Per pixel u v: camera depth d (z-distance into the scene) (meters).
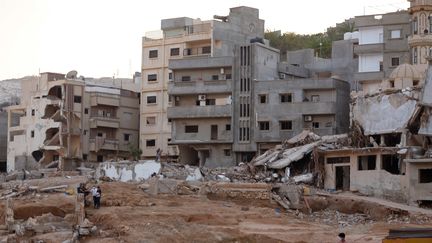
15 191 65.19
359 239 45.47
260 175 77.06
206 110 93.19
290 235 47.16
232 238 45.28
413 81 74.69
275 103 89.88
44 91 107.12
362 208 63.41
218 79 95.44
